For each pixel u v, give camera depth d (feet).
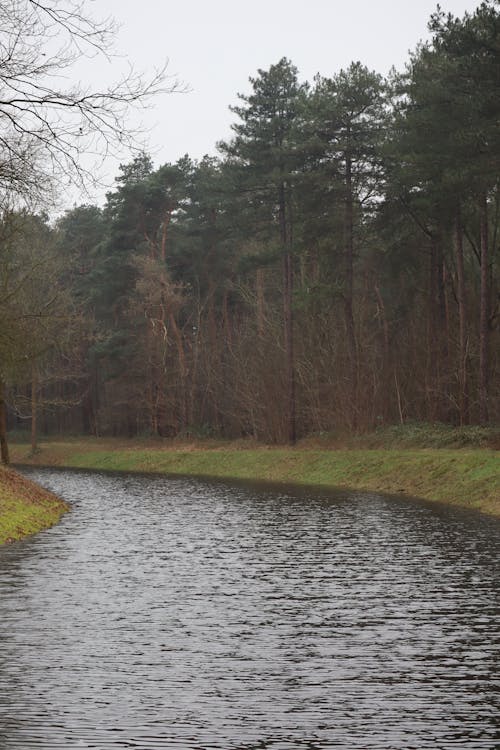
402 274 211.20
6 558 74.28
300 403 219.20
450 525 94.79
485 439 148.66
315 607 54.49
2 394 169.78
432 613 52.49
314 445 192.13
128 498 135.23
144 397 272.72
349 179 189.06
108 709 35.47
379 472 148.15
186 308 277.23
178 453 216.33
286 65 202.49
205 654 43.78
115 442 271.08
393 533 88.94
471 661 42.29
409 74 177.17
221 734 32.76
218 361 257.34
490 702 36.27
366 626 49.44
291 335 204.23
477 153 141.18
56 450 259.19
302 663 42.09
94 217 332.39
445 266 199.72
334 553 76.43
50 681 39.22
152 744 31.76
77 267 307.37
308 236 195.42
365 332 215.72
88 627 49.29
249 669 41.11
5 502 101.14
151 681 39.24
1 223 88.79
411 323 208.95
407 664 41.88
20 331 107.65
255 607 54.65
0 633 47.85
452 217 167.73
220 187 204.03
